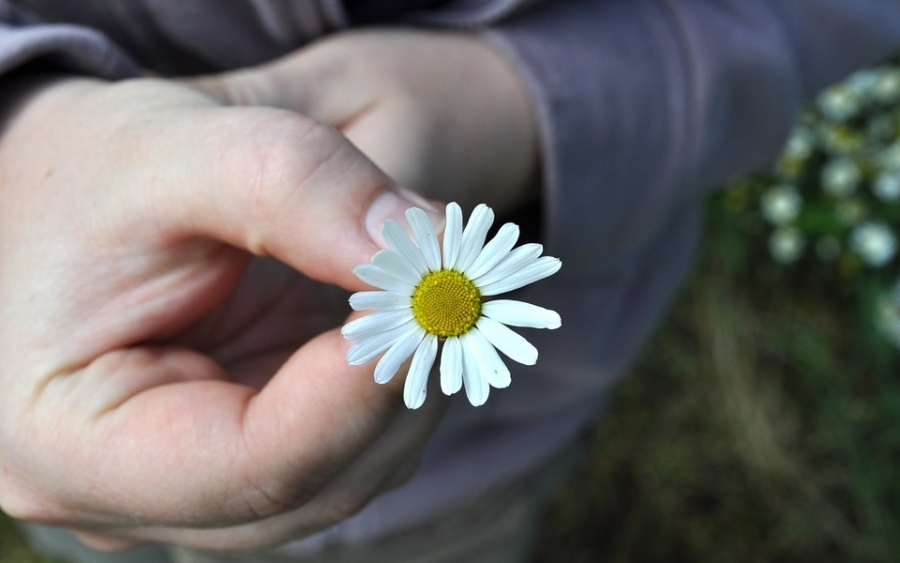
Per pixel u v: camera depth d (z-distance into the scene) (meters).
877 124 0.65
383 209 0.22
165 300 0.24
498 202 0.30
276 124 0.22
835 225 0.62
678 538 0.62
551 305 0.33
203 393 0.23
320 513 0.26
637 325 0.39
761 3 0.33
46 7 0.28
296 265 0.23
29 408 0.23
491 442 0.37
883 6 0.37
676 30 0.32
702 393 0.64
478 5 0.29
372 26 0.30
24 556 0.59
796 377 0.64
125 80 0.26
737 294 0.65
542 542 0.63
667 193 0.33
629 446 0.64
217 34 0.29
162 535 0.27
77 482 0.24
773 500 0.61
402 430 0.25
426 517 0.37
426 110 0.27
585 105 0.29
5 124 0.25
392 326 0.22
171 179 0.23
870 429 0.60
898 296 0.60
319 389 0.22
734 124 0.34
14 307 0.24
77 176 0.23
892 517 0.58
